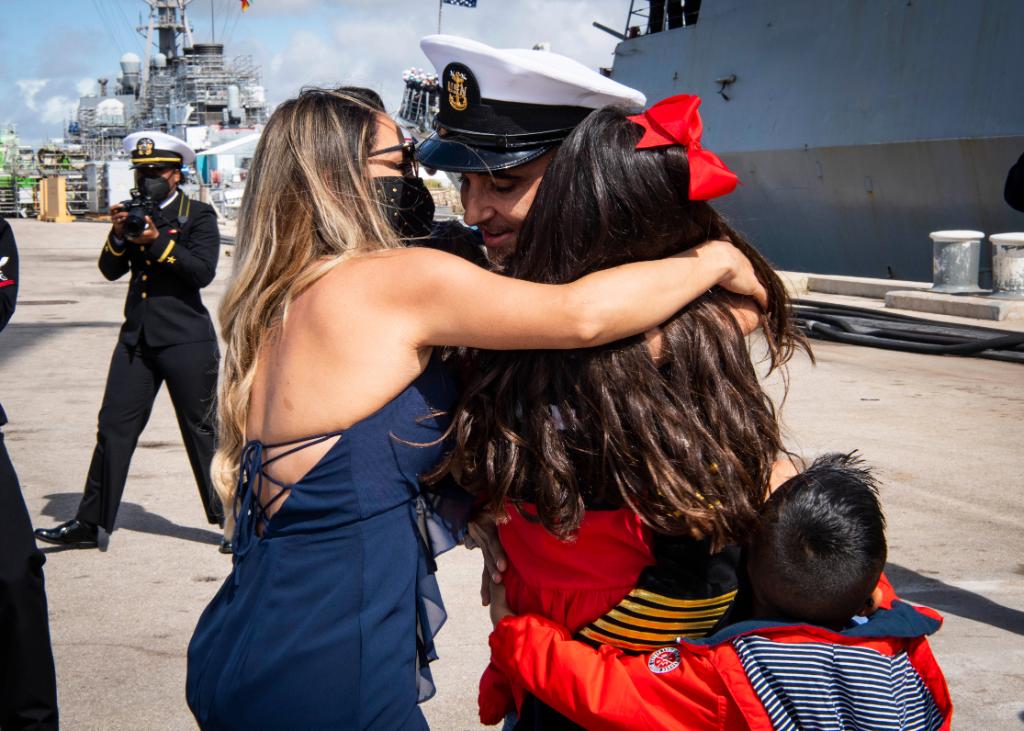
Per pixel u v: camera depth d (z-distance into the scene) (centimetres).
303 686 157
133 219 426
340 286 159
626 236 155
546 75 167
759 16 1825
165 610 385
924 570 418
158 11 5156
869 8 1568
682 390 155
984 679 325
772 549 150
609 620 159
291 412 161
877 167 1570
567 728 164
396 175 180
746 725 148
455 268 155
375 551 160
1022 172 484
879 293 1395
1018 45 1336
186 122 4625
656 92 2194
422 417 161
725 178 150
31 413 724
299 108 174
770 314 174
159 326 440
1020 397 765
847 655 146
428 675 175
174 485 556
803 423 677
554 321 149
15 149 5653
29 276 1892
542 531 160
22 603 264
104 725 300
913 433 649
